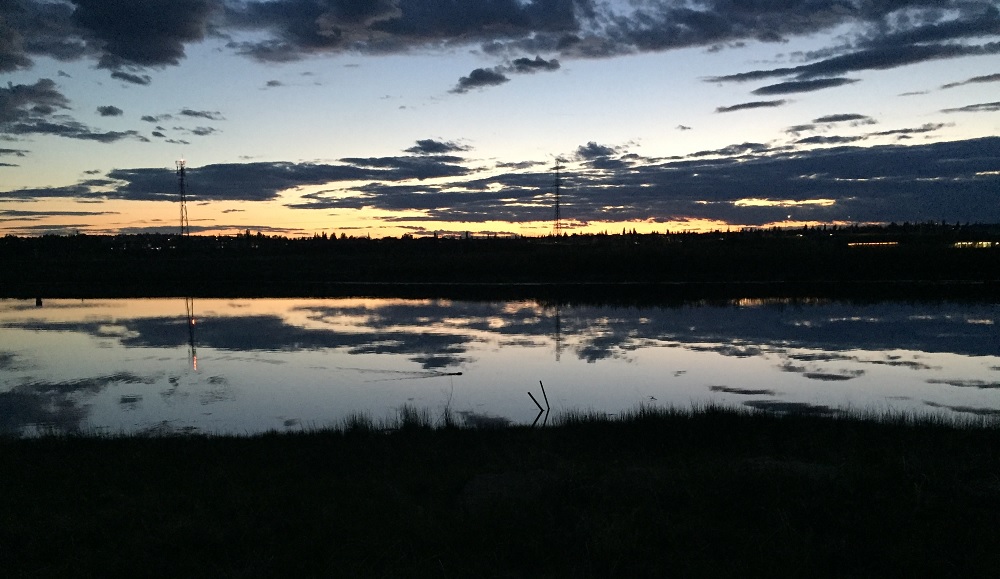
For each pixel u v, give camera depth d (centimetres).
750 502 757
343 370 2333
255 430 1608
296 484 940
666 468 927
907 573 611
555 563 656
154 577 656
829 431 1276
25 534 754
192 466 1092
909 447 1062
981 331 2989
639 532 694
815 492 766
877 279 5425
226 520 781
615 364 2383
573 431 1365
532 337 2972
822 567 629
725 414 1445
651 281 5647
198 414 1786
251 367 2408
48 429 1606
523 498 801
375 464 1083
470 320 3528
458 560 657
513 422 1630
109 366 2461
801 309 3819
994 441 1142
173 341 2977
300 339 2972
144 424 1686
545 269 6166
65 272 6862
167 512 815
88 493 923
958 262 5644
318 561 674
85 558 689
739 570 623
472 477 921
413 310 3997
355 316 3734
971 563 610
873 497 743
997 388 1973
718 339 2869
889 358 2438
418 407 1819
